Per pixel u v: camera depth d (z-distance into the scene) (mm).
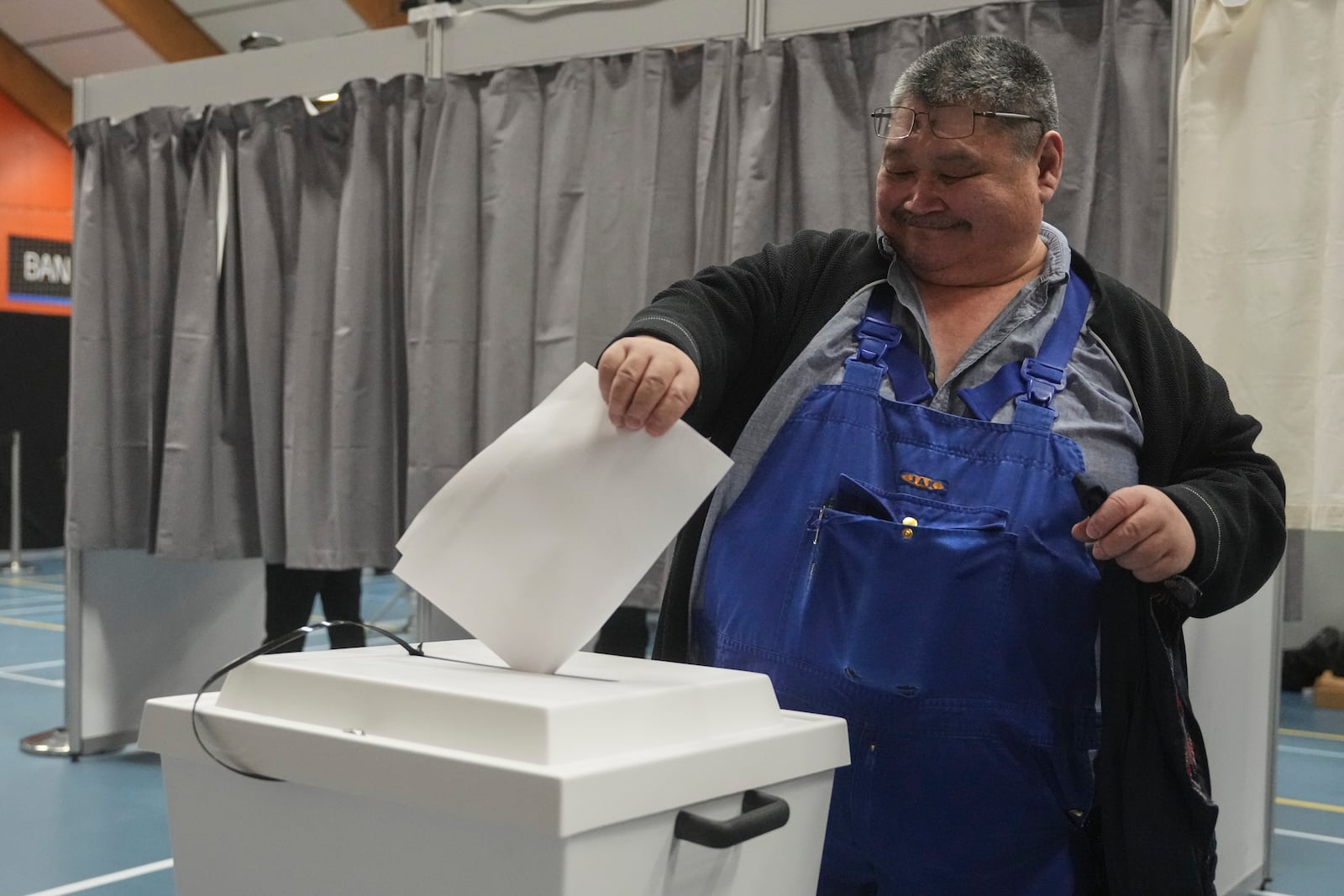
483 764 684
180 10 8570
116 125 3367
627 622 2477
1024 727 1036
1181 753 998
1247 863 2818
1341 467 2031
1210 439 1149
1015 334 1110
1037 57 1130
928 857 1053
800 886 867
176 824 858
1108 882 1045
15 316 9008
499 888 689
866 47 2391
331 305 2990
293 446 2994
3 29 9547
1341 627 6125
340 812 761
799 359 1143
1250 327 2105
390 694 761
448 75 2783
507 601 869
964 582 1020
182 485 3178
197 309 3184
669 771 722
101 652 3750
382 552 2928
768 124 2426
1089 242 2213
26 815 3197
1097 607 1054
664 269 2572
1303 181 2059
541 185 2699
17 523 9117
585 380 918
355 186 2889
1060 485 1048
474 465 905
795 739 833
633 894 713
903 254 1146
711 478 856
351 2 7801
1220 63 2117
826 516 1050
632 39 2609
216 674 856
